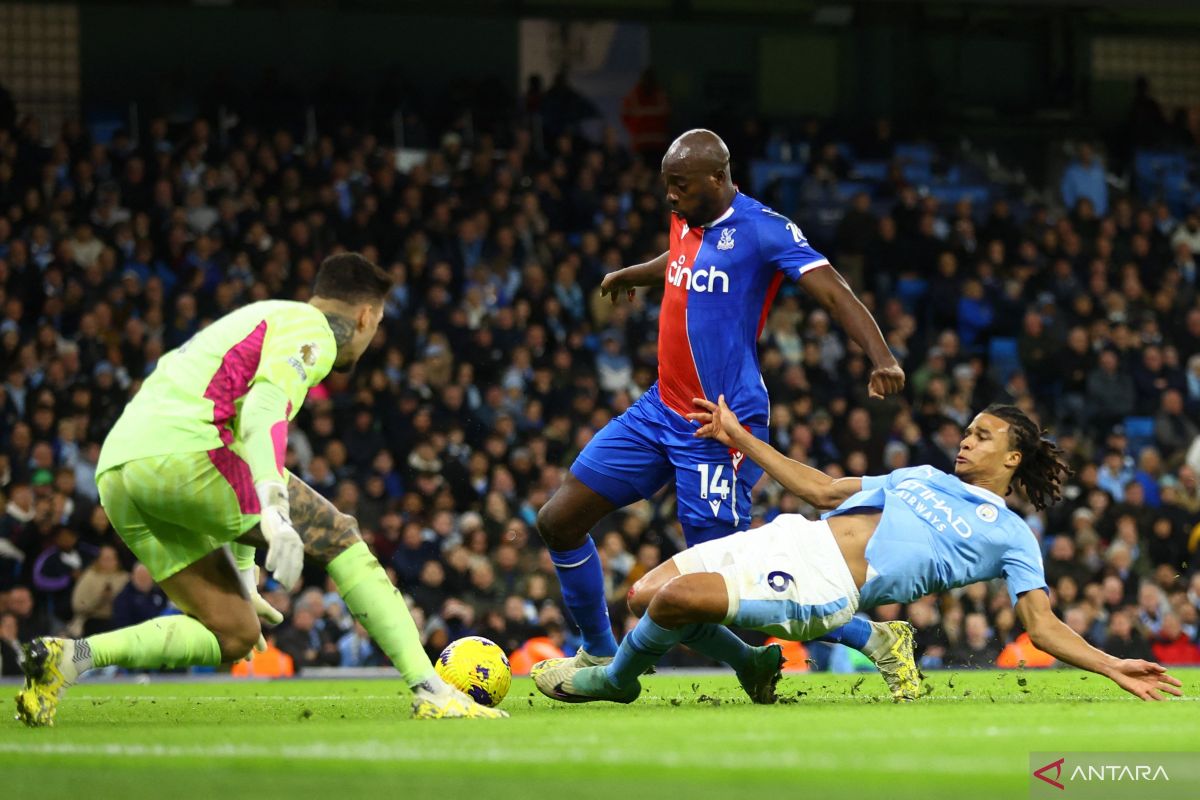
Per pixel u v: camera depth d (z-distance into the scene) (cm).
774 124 5059
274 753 834
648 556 2972
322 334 1105
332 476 3119
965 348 4075
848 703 1332
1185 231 4619
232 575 1162
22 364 3206
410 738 916
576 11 4997
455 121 4572
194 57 4734
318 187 3962
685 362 1380
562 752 809
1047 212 4872
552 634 2853
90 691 1998
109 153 3941
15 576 2770
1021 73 5253
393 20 4875
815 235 4475
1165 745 858
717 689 1730
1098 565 3222
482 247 3875
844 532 1204
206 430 1109
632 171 4378
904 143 4984
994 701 1359
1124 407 3866
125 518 1132
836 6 5134
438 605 2872
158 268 3638
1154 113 4994
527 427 3359
